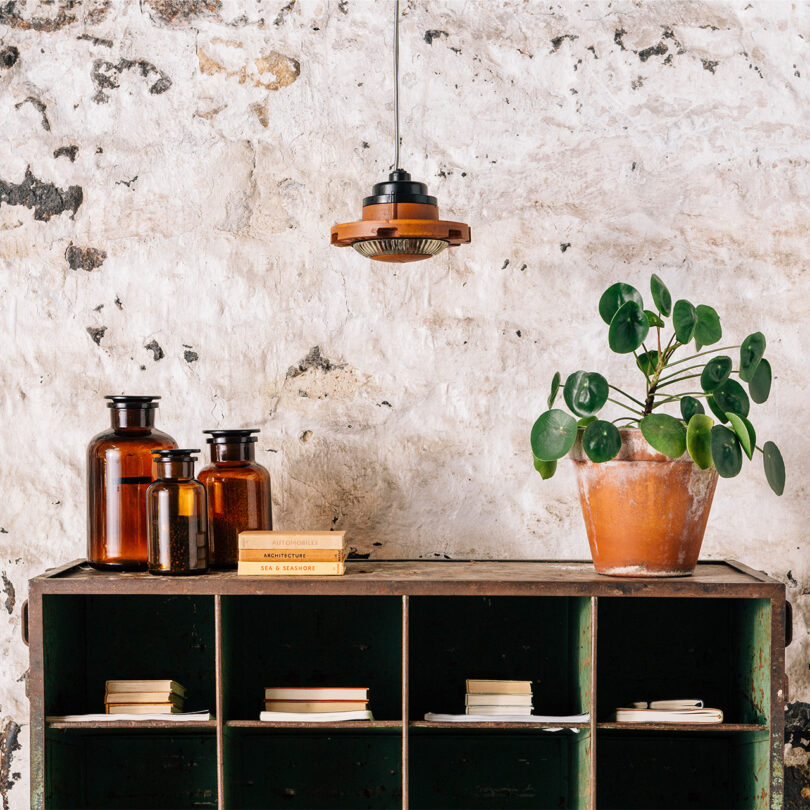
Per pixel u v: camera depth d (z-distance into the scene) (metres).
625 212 2.09
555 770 2.01
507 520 2.07
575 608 1.86
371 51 2.10
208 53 2.10
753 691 1.75
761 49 2.10
